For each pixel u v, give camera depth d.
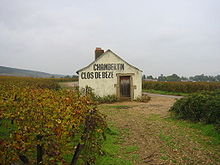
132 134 8.09
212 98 9.84
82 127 4.26
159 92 30.23
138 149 6.48
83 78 18.56
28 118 3.65
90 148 4.45
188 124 9.41
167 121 10.28
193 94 11.09
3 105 4.31
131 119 10.79
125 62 19.22
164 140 7.34
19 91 6.73
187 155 6.00
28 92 6.46
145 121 10.30
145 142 7.15
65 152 3.62
